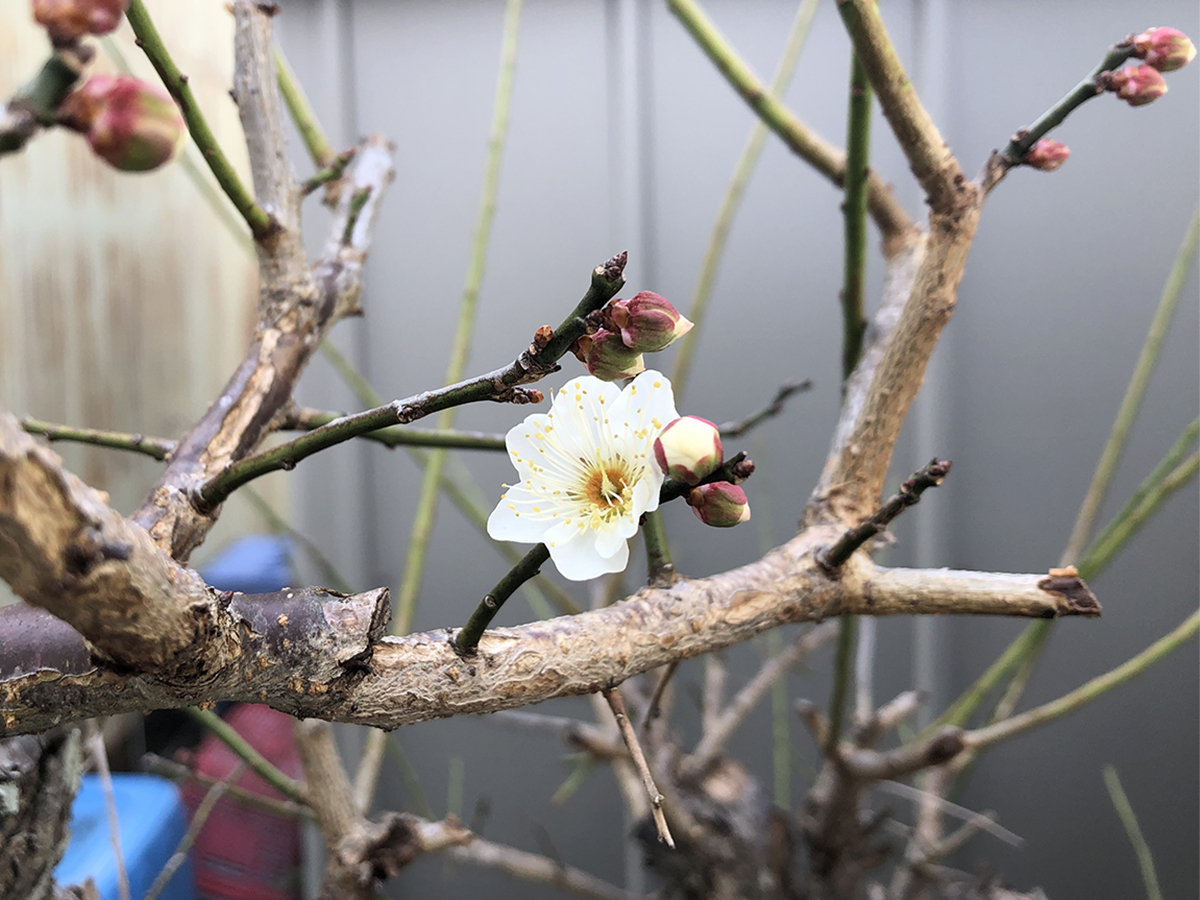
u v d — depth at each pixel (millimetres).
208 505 138
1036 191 336
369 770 250
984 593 132
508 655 114
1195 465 221
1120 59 134
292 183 178
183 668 94
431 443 167
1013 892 275
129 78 70
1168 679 341
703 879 250
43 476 72
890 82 133
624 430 119
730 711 288
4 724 102
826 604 134
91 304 319
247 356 165
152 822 253
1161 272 329
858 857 258
